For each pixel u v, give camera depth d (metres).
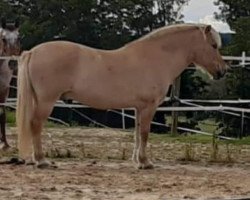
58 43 10.83
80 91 10.77
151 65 11.05
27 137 10.66
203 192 8.61
